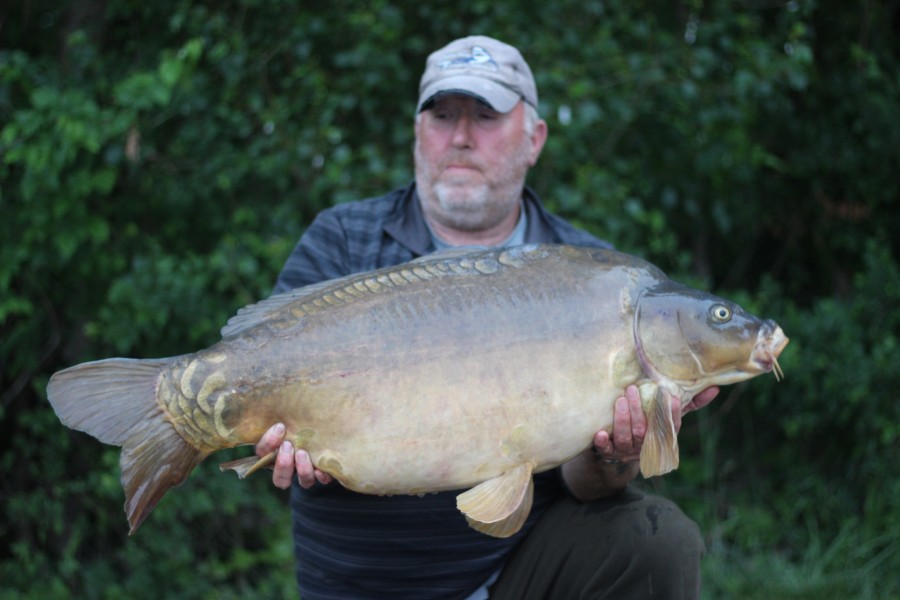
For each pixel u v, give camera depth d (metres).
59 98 4.01
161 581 4.17
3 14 4.69
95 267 4.42
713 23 4.88
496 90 2.61
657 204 5.16
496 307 1.96
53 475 4.33
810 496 4.88
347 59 4.41
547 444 1.96
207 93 4.53
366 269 2.62
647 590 2.34
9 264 4.08
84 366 1.88
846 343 4.79
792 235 5.85
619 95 4.62
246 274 4.17
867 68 5.52
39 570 4.29
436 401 1.91
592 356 1.97
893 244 5.77
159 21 4.70
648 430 1.99
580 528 2.40
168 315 4.20
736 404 5.25
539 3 4.58
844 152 5.54
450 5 4.61
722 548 4.50
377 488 1.96
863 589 4.17
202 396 1.89
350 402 1.90
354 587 2.43
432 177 2.68
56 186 3.98
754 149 5.12
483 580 2.46
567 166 4.48
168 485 1.91
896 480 4.63
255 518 4.59
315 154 4.37
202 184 4.46
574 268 2.04
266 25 4.59
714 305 2.01
